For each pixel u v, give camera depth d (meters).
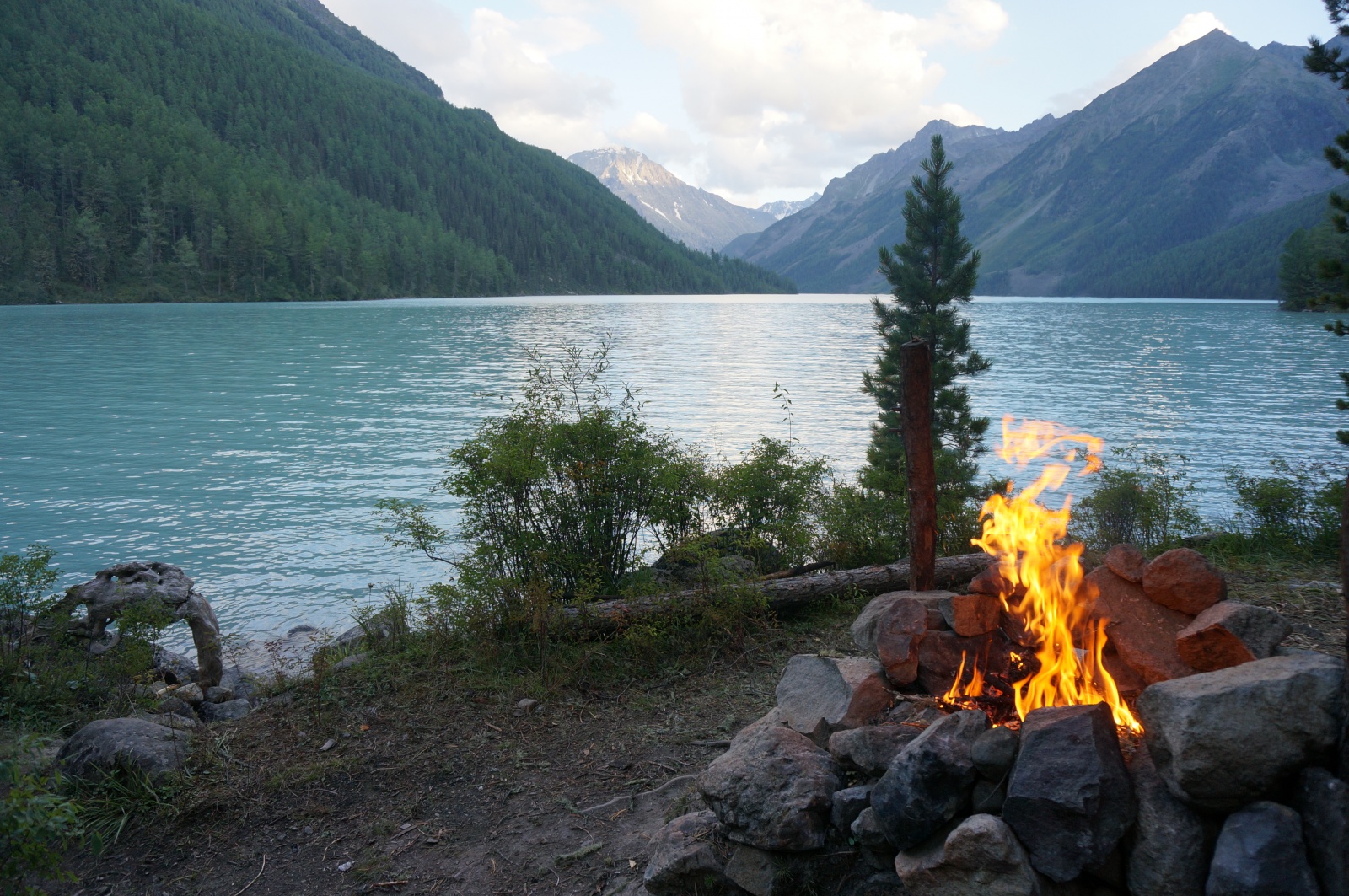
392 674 6.69
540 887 4.21
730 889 3.67
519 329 100.19
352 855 4.58
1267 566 8.20
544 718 5.96
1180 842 2.67
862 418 35.03
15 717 6.60
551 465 7.76
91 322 104.75
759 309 192.12
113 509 19.42
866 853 3.41
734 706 5.98
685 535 8.81
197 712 7.86
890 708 4.12
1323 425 34.50
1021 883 2.77
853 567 9.23
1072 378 52.88
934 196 18.38
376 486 21.91
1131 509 10.24
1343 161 9.74
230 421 33.62
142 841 4.75
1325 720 2.56
